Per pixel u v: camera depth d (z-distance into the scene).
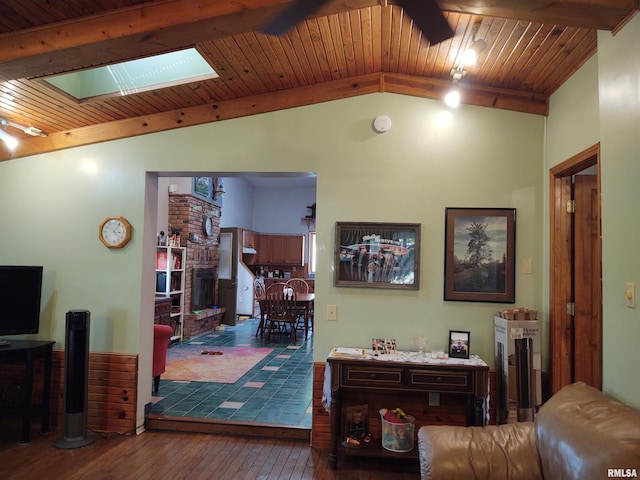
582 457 1.55
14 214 3.63
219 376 4.93
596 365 2.90
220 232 8.80
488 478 1.82
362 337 3.25
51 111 3.24
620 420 1.59
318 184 3.34
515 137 3.22
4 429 3.45
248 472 2.81
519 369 2.88
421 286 3.22
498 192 3.21
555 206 3.03
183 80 3.07
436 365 2.82
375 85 3.31
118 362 3.41
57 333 3.52
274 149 3.39
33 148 3.60
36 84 2.82
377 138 3.31
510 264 3.16
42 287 3.55
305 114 3.37
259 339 7.13
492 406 3.09
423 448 1.94
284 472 2.82
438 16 1.74
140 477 2.72
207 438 3.34
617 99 1.98
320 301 3.29
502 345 2.95
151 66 3.10
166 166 3.47
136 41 2.22
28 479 2.68
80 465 2.87
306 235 11.51
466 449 1.89
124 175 3.52
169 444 3.21
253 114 3.41
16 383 3.62
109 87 3.12
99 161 3.55
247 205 11.13
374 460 3.01
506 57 2.73
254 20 2.08
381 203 3.29
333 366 2.90
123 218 3.47
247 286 9.38
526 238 3.18
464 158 3.24
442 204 3.24
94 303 3.49
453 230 3.21
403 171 3.28
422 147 3.27
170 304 6.23
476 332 3.16
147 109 3.39
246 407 3.85
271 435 3.36
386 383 2.86
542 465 1.82
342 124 3.34
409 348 3.21
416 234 3.24
